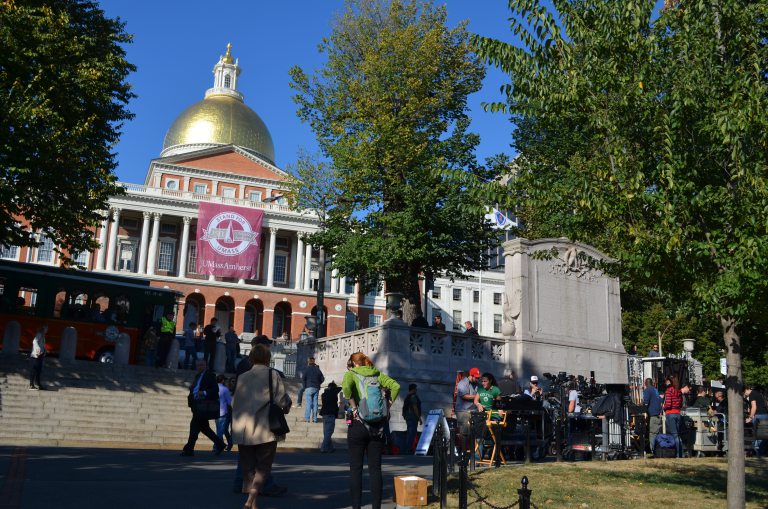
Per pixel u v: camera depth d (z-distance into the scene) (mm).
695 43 10211
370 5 32469
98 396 21750
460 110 32156
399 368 22516
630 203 10211
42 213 23594
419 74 30938
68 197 24656
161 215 76688
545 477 12352
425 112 31062
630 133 10695
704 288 9406
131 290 31250
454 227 29469
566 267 25594
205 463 14102
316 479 12328
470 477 12289
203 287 73562
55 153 22547
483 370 23766
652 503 10578
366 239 29328
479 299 87000
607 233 11750
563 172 12469
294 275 82500
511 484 11594
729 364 9727
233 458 15523
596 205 10375
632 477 12797
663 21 10586
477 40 11273
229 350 29844
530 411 15672
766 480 13172
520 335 24047
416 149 29172
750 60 10047
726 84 9945
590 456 17297
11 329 25719
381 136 28719
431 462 16078
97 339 30016
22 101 21656
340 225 31297
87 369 25359
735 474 9305
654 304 42062
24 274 29031
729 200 9688
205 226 71125
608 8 10641
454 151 30031
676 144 10211
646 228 10227
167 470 12562
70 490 9711
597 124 10672
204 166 85250
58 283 29656
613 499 10719
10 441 17484
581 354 25156
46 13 23453
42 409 20266
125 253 77438
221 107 93500
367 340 24266
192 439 15469
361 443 8742
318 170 33625
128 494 9695
